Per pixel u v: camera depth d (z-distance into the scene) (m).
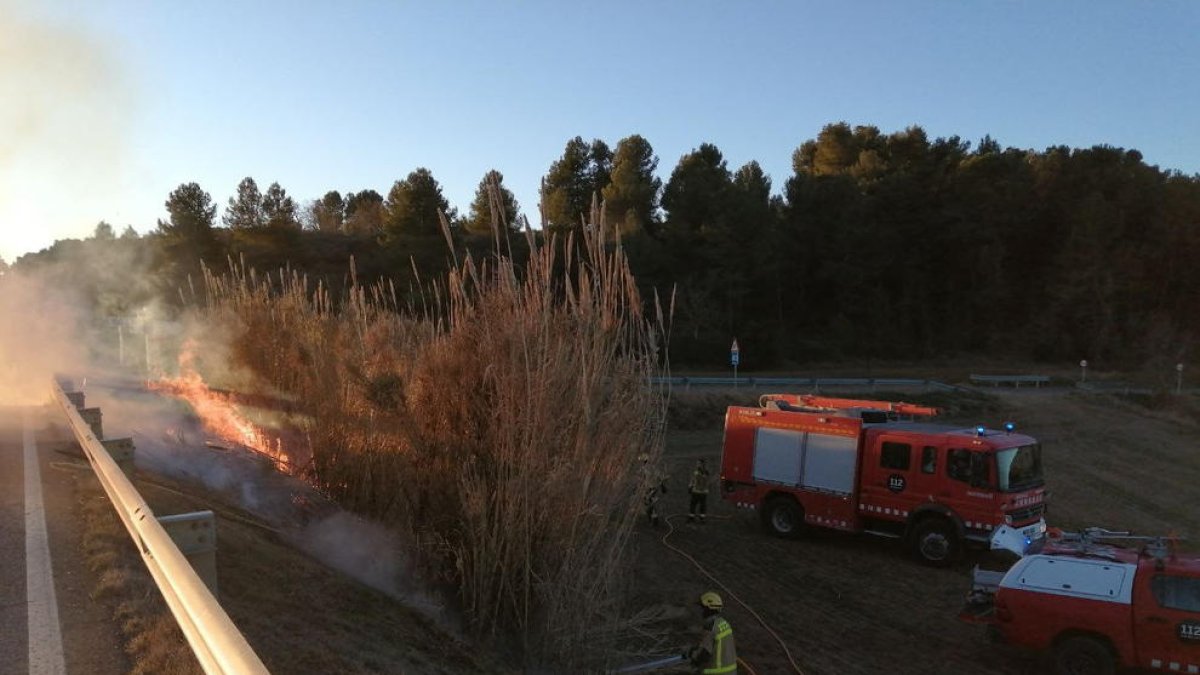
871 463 14.74
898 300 64.44
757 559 14.05
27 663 3.91
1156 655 8.66
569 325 7.50
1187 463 28.92
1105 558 9.55
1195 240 60.44
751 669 9.09
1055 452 28.53
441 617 7.01
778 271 59.59
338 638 5.30
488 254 8.41
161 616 4.57
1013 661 9.87
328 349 9.01
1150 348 56.50
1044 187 67.00
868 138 78.75
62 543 5.83
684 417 28.03
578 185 66.44
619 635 7.95
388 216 52.25
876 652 10.02
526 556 6.91
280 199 66.44
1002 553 14.27
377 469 8.12
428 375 7.89
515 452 7.24
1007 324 63.56
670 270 56.72
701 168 65.50
